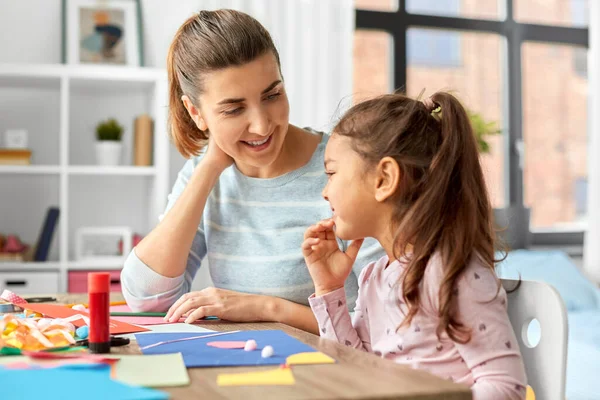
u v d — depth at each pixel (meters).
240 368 0.80
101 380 0.71
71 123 3.24
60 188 3.08
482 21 3.93
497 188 3.96
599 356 2.22
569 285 3.17
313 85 3.46
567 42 4.06
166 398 0.65
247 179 1.49
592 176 3.84
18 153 2.91
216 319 1.29
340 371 0.77
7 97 3.18
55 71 2.92
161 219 1.57
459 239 0.95
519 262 3.29
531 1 4.04
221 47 1.29
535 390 1.05
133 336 1.05
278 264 1.44
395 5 3.80
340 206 1.07
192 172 1.58
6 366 0.79
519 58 3.97
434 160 1.00
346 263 1.16
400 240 1.00
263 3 3.39
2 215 3.16
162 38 3.33
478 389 0.85
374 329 1.09
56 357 0.84
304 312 1.29
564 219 4.07
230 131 1.32
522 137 4.00
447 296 0.91
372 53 3.80
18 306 1.35
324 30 3.48
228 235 1.49
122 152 3.27
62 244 2.91
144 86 3.17
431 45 3.88
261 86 1.29
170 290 1.43
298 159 1.50
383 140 1.04
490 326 0.89
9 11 3.17
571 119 4.09
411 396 0.67
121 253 3.10
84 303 1.50
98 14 3.19
